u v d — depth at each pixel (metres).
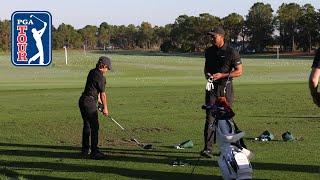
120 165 9.19
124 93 24.45
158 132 13.02
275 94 23.45
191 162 9.36
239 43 162.88
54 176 8.37
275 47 156.25
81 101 9.84
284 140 11.41
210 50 10.06
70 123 14.91
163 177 8.23
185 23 170.38
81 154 10.24
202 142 11.45
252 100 20.95
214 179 8.09
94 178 8.20
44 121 15.34
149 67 57.34
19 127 14.14
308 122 14.57
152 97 22.55
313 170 8.55
